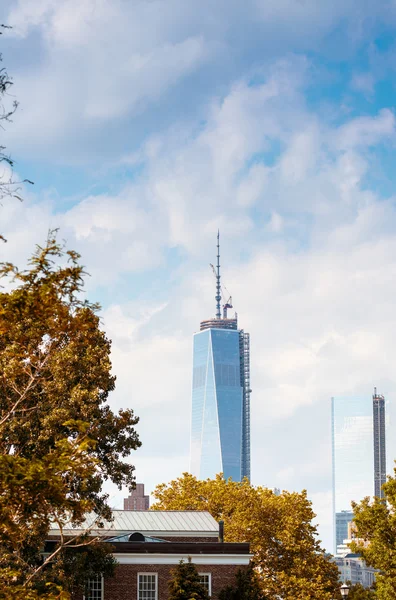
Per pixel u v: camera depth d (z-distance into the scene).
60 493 27.42
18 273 27.36
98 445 57.44
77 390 54.72
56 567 55.88
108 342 59.81
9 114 23.12
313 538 87.94
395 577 71.62
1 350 42.56
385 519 73.31
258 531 87.81
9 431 52.38
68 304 29.92
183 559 66.25
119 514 77.81
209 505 97.19
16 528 27.27
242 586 66.19
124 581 65.38
